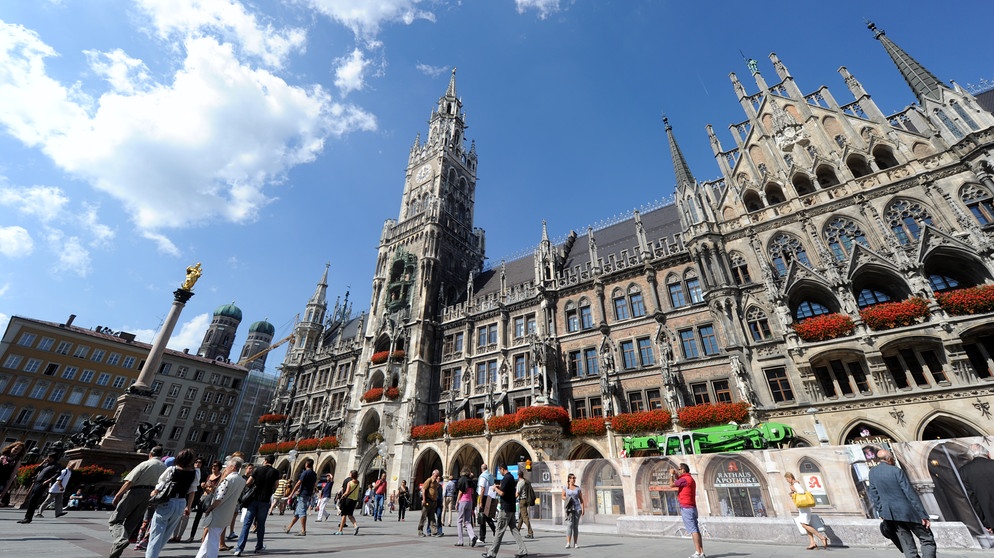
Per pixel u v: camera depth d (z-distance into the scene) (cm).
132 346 7331
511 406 3966
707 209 3481
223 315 11038
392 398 4569
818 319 2669
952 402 2216
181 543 1207
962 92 2780
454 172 6638
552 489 2144
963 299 2303
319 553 1084
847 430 2416
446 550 1219
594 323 3844
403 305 5253
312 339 6894
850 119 3288
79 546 984
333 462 5275
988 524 1251
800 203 3150
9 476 1441
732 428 2642
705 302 3284
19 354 6384
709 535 1612
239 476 875
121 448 2689
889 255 2658
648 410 3206
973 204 2573
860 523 1366
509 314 4522
